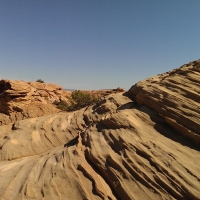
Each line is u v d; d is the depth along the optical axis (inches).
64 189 418.0
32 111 1497.3
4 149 748.6
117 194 389.7
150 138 464.4
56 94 2172.7
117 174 412.5
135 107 601.3
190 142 433.4
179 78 553.0
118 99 759.1
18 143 778.8
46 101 1808.6
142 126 508.1
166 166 390.3
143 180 383.2
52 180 437.1
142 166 406.3
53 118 957.8
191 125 445.1
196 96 483.2
